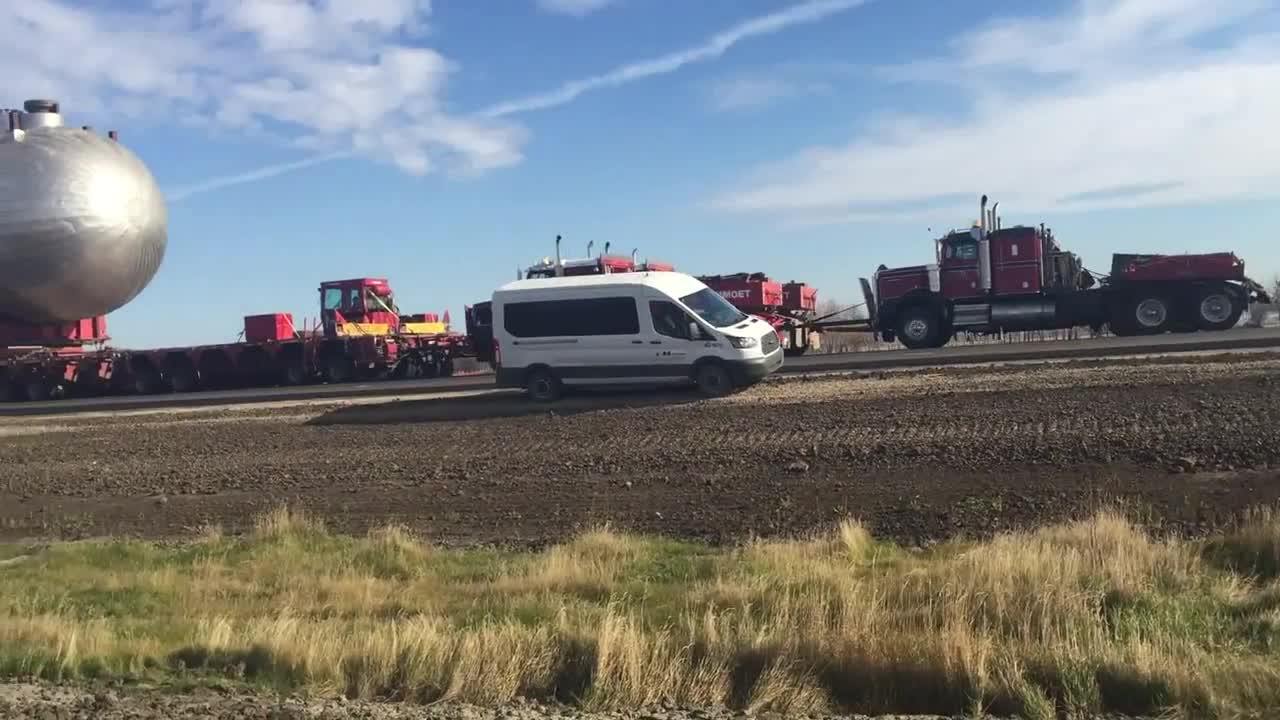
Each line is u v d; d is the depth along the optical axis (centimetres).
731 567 984
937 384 1870
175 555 1269
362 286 3450
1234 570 828
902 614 713
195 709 579
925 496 1270
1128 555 832
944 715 559
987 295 2719
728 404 1889
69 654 692
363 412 2236
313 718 564
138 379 3506
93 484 1820
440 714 574
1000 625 662
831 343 3862
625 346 2033
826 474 1407
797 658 621
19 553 1371
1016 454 1373
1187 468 1238
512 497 1485
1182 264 2564
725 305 2073
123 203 3500
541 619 768
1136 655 579
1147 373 1756
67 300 3519
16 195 3344
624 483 1479
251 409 2467
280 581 1055
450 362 3572
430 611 866
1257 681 543
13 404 3359
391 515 1463
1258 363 1753
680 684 604
